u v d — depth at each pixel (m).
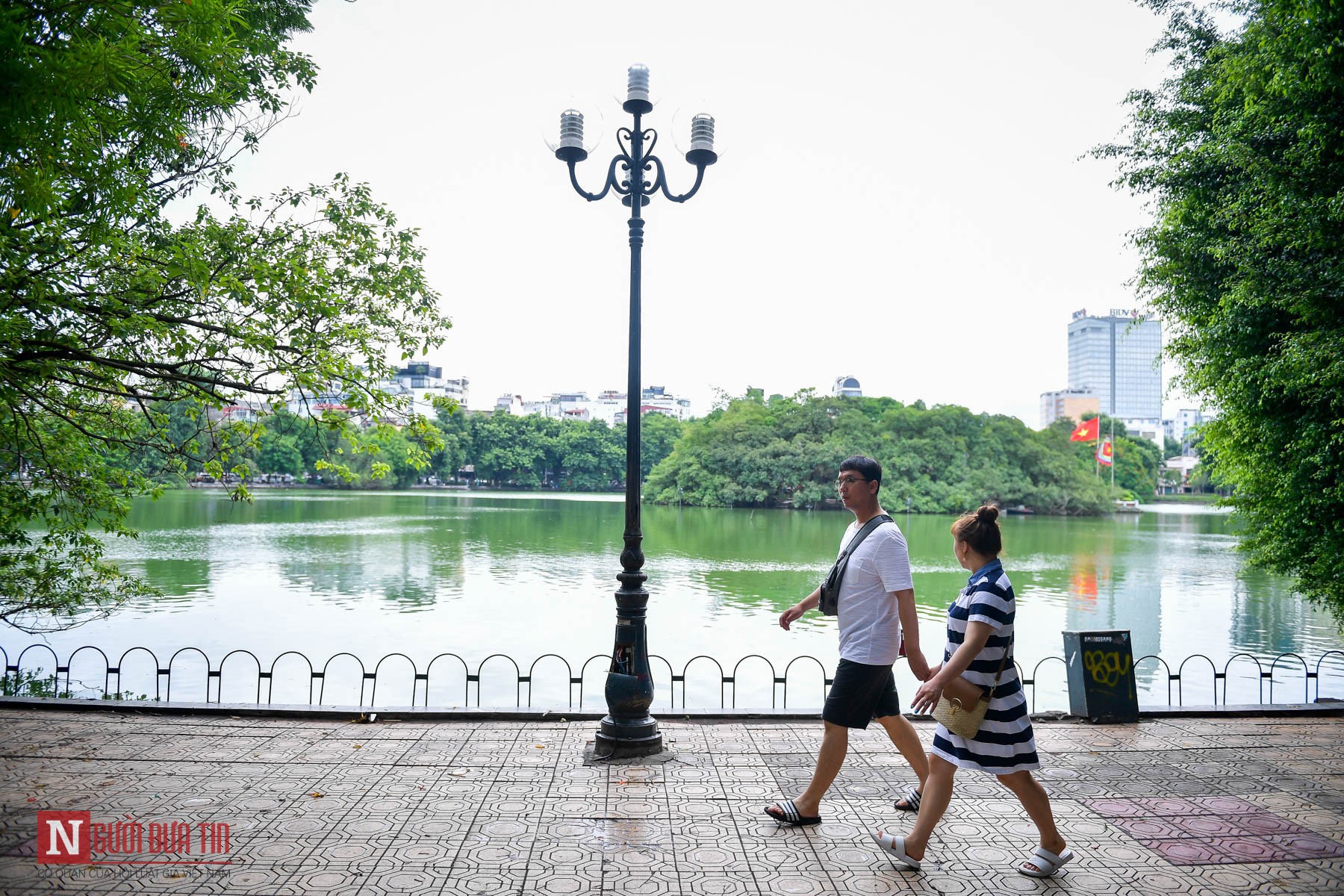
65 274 6.07
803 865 4.42
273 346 7.62
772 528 50.78
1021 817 5.18
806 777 5.89
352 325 8.71
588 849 4.60
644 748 6.24
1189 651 16.80
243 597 20.58
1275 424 9.92
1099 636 7.62
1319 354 8.34
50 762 5.98
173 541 33.41
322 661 14.42
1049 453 80.62
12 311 5.89
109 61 3.38
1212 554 37.41
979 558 4.33
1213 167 10.19
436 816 5.06
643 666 6.34
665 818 5.08
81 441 9.98
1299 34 8.05
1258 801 5.49
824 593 4.93
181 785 5.53
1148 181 11.30
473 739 6.71
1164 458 138.88
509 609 19.70
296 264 8.07
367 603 20.23
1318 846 4.75
